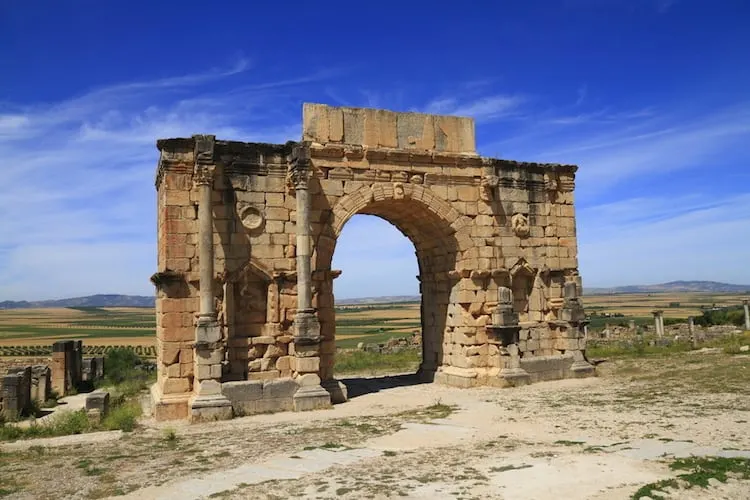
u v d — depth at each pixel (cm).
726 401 1961
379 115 2661
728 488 1065
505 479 1164
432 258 3044
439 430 1741
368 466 1316
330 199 2522
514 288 2889
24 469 1423
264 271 2362
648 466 1220
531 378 2748
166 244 2239
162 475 1305
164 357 2208
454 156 2734
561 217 2997
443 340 2969
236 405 2194
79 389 3831
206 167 2223
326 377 2462
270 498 1103
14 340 11725
